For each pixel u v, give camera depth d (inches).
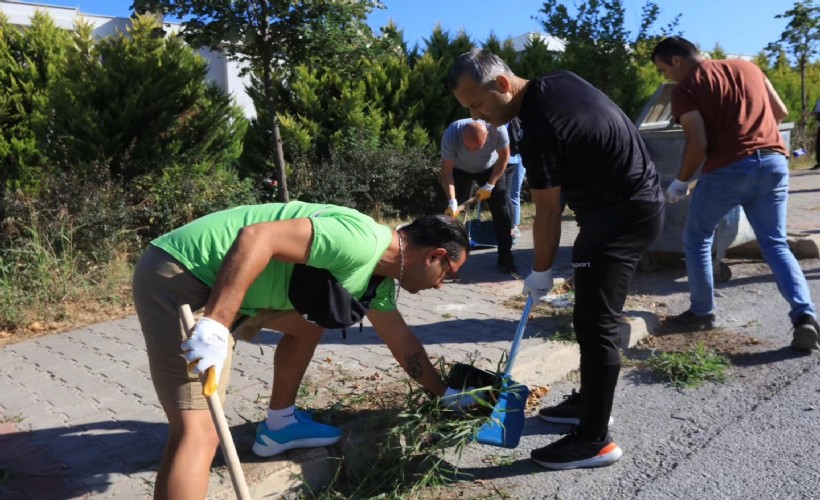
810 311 165.5
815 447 122.2
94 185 258.4
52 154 280.1
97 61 292.2
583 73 424.5
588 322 114.4
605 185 109.4
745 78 166.7
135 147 285.3
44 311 208.8
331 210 97.4
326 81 374.6
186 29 259.0
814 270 242.8
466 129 223.9
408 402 124.7
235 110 342.6
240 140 355.3
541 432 135.3
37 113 291.1
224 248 92.3
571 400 137.5
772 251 169.2
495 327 187.5
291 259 88.4
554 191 110.3
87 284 229.3
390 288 113.3
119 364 168.1
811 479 111.9
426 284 106.0
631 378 159.0
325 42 268.5
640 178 111.0
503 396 122.0
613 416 140.3
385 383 147.7
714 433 130.4
